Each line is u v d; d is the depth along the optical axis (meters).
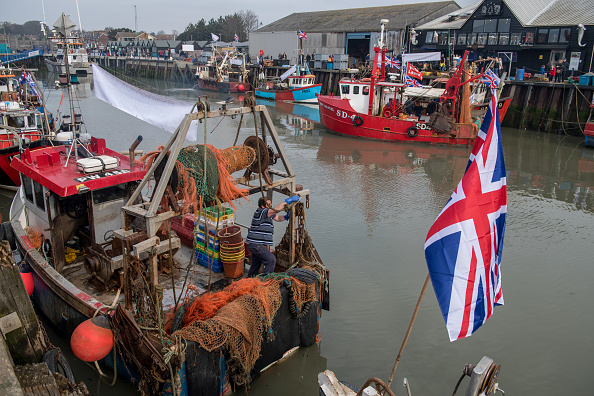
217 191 5.71
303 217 6.67
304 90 38.28
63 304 6.07
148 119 9.23
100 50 88.00
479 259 4.27
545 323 7.35
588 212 12.86
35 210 7.26
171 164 5.12
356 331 7.01
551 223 11.92
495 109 4.17
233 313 4.99
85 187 6.21
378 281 8.59
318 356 6.39
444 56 36.28
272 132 6.24
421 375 6.08
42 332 4.69
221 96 42.31
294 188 6.65
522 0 33.28
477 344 6.78
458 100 21.75
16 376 3.45
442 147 21.83
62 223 6.89
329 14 53.88
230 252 6.52
